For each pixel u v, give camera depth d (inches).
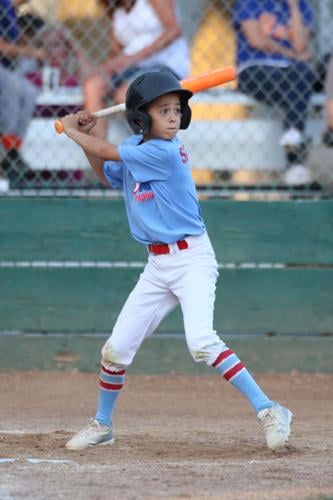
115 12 1026.7
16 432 695.1
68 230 982.4
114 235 981.8
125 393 901.2
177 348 984.3
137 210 603.5
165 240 594.9
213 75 631.8
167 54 1022.4
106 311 986.1
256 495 481.4
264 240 976.3
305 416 794.2
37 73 1038.4
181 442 654.5
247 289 980.6
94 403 855.1
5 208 981.2
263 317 983.0
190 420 772.6
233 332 986.1
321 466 562.3
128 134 1019.9
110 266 984.9
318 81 1031.6
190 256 597.3
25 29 1029.2
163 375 984.3
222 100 1019.9
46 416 788.0
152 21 1018.1
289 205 972.6
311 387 927.7
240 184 1018.7
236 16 1027.3
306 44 1031.6
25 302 986.7
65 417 784.3
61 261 986.1
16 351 986.7
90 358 986.1
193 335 589.9
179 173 591.5
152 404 852.0
